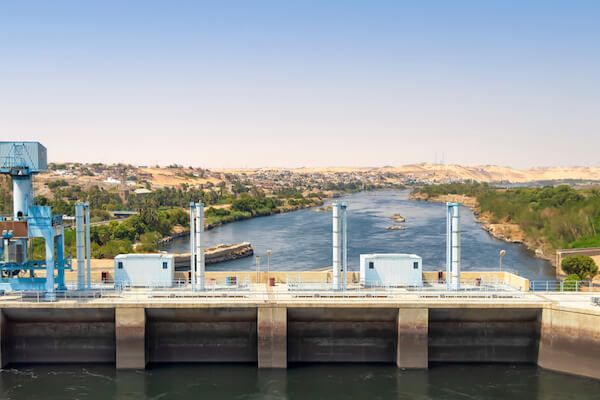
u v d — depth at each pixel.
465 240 195.00
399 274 71.12
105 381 59.50
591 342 59.78
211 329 64.75
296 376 61.00
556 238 173.62
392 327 65.12
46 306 61.84
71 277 74.00
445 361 65.50
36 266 67.69
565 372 61.62
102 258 156.38
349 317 64.00
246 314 63.44
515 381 59.88
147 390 57.34
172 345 64.94
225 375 61.19
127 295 65.81
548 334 62.44
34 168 63.84
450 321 64.88
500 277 75.06
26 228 62.84
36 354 64.75
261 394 56.56
